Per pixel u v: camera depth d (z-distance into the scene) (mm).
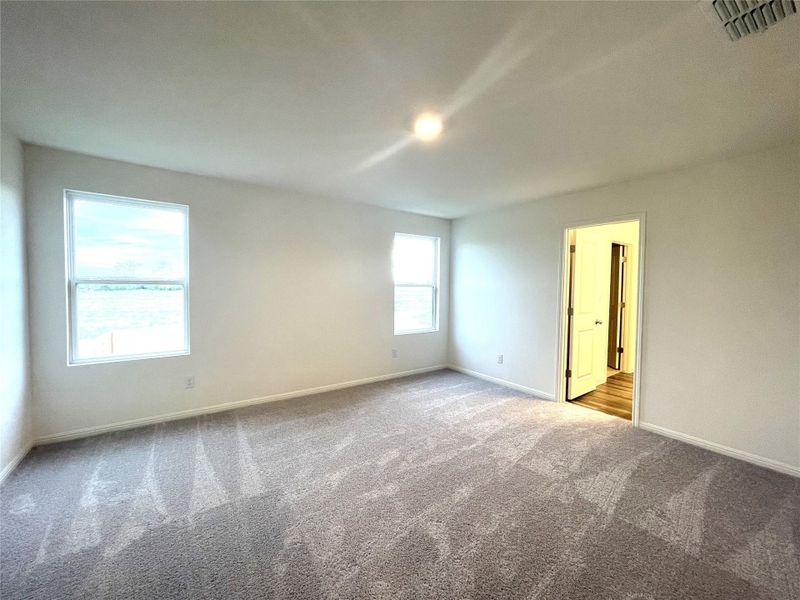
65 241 2791
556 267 3895
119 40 1460
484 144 2490
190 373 3336
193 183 3279
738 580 1543
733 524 1899
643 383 3170
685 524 1897
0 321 2215
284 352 3869
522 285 4254
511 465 2502
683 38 1413
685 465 2529
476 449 2740
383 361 4676
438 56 1558
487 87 1796
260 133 2357
